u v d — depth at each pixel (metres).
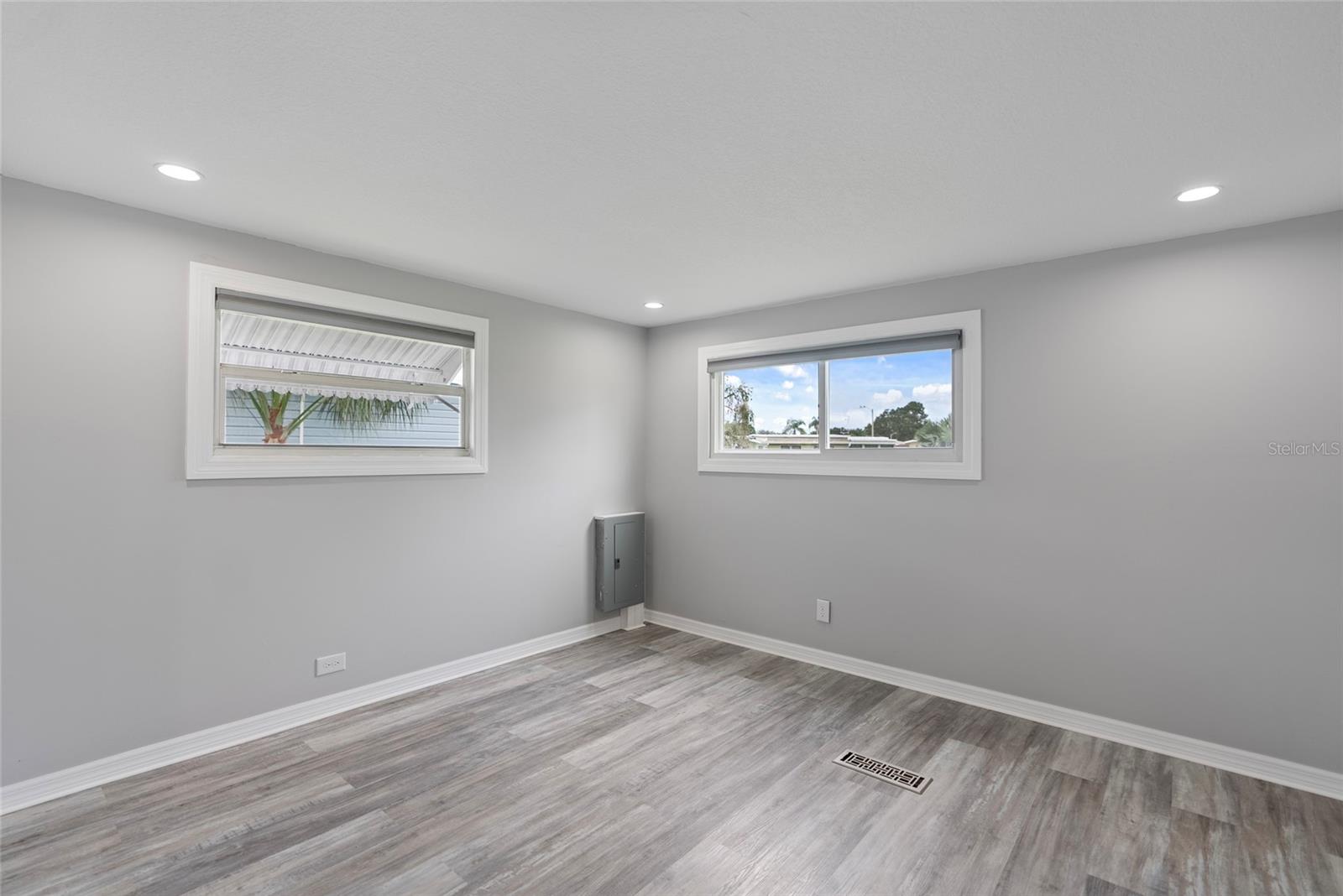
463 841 2.14
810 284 3.67
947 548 3.46
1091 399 3.03
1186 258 2.80
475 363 3.79
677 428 4.76
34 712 2.34
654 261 3.26
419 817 2.27
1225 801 2.41
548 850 2.09
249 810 2.31
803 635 4.04
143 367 2.59
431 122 1.89
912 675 3.57
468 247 3.04
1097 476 3.01
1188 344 2.79
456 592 3.68
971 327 3.38
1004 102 1.76
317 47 1.53
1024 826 2.24
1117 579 2.95
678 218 2.66
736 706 3.29
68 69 1.62
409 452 3.49
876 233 2.82
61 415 2.41
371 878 1.95
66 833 2.15
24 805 2.31
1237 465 2.68
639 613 4.80
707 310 4.36
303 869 1.98
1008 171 2.19
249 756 2.72
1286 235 2.59
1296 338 2.56
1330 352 2.50
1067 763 2.71
